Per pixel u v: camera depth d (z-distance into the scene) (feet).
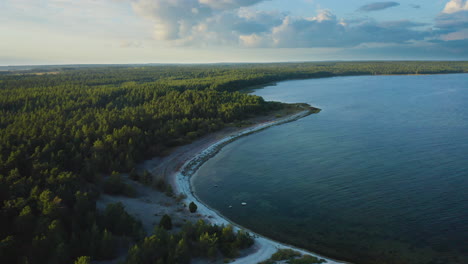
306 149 337.52
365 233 180.14
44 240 136.87
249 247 162.20
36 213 162.40
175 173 278.26
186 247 143.64
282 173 275.39
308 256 152.87
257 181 261.24
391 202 215.10
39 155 237.25
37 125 318.04
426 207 206.49
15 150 240.32
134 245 146.51
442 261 153.99
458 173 257.96
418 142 343.46
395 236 176.35
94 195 200.54
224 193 241.14
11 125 320.91
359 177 258.37
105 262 139.23
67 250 134.62
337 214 202.80
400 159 294.66
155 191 237.45
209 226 169.27
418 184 240.94
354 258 157.89
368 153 315.17
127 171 266.57
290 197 229.66
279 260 149.48
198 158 318.04
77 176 221.05
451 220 190.08
